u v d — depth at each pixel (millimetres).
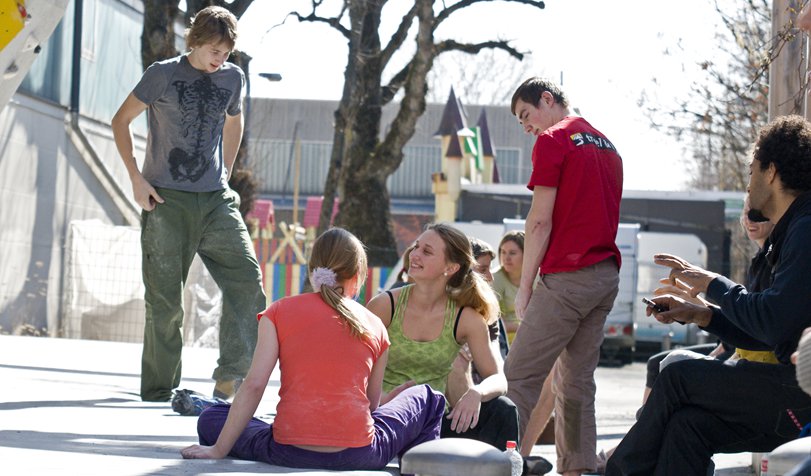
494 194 40062
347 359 6145
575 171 7719
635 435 5617
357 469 6160
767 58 9938
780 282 5301
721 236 38938
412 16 27828
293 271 31719
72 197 29078
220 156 9469
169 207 9188
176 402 8633
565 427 7809
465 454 4645
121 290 24906
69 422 7734
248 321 9398
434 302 7082
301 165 68562
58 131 28453
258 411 9938
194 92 9078
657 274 37594
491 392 6855
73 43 28875
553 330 7660
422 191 67188
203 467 5777
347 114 24828
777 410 5375
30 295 27156
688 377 5504
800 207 5484
